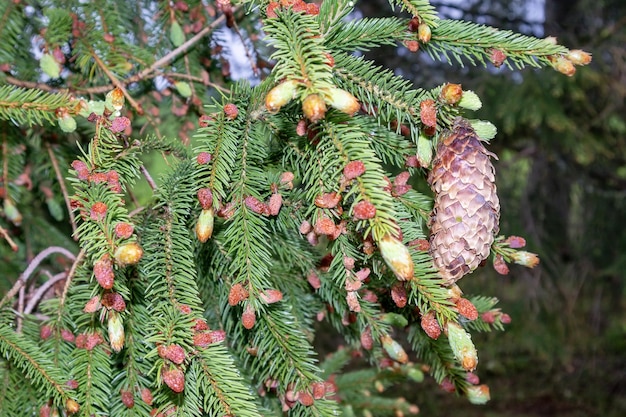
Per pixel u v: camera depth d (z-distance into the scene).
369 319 0.58
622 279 2.07
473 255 0.45
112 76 0.67
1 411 0.55
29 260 0.88
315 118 0.41
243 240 0.51
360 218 0.43
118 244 0.45
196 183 0.51
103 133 0.50
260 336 0.56
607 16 2.07
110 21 0.70
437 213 0.46
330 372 0.81
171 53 0.71
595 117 1.87
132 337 0.53
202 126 0.52
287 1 0.46
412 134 0.51
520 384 2.69
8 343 0.53
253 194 0.52
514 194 2.07
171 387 0.46
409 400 2.44
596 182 2.14
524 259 0.54
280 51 0.44
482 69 1.71
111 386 0.54
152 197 0.55
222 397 0.48
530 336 1.96
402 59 1.74
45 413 0.53
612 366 2.55
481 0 2.01
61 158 0.79
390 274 0.52
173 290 0.51
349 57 0.50
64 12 0.67
